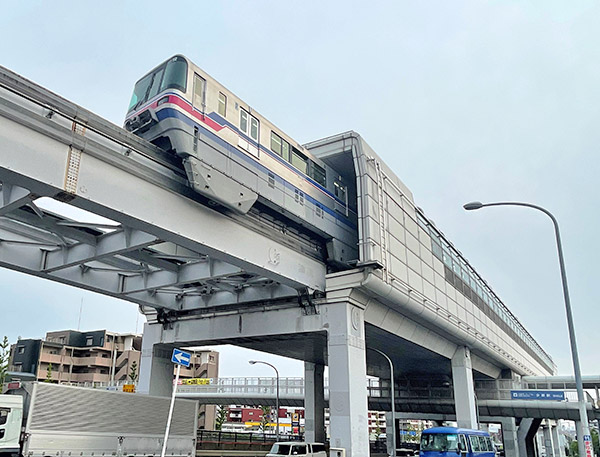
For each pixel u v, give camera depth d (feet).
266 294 85.92
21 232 64.03
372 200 85.10
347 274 80.33
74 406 60.64
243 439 143.54
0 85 42.06
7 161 42.14
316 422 129.90
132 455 65.98
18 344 269.64
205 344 98.32
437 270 115.24
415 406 158.71
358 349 79.82
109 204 50.14
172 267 73.61
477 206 64.85
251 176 67.72
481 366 159.02
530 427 197.88
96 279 75.41
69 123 47.21
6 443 56.13
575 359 57.62
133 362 276.82
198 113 60.95
